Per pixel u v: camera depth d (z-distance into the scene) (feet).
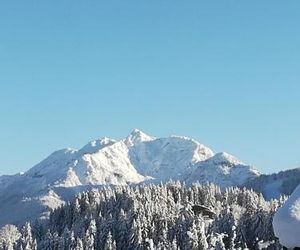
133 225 525.34
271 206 510.58
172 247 433.89
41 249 529.04
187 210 544.62
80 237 540.11
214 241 299.38
